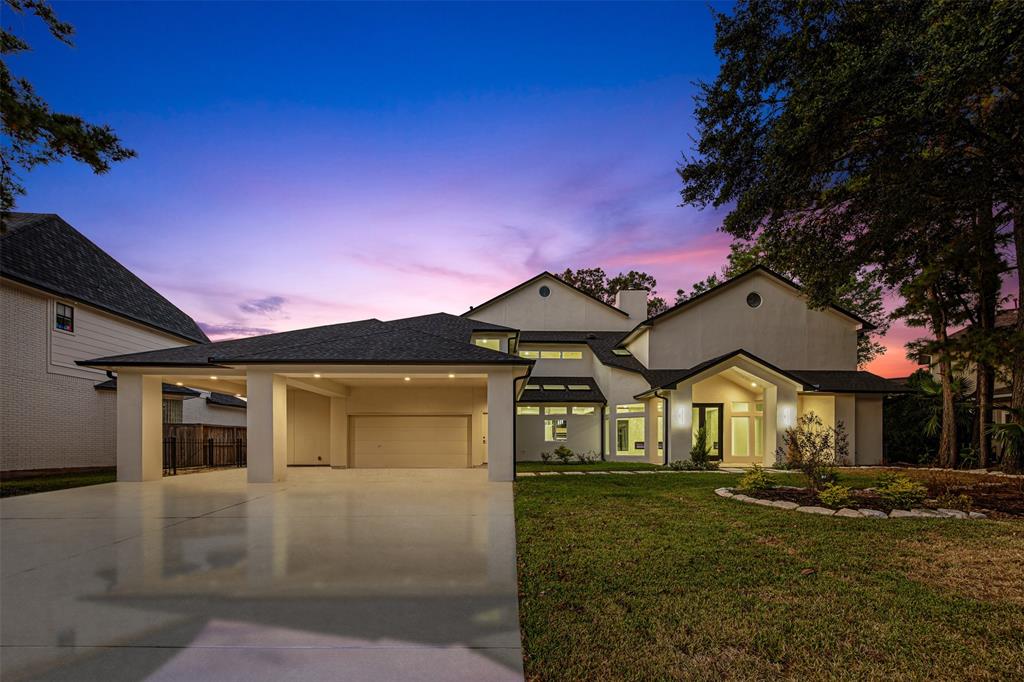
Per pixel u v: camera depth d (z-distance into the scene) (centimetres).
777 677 317
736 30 1091
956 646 355
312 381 1582
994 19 677
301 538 675
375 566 548
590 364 2562
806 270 1528
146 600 448
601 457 2281
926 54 809
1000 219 1449
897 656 342
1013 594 452
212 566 549
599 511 832
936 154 1011
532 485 1181
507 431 1275
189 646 358
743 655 344
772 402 1822
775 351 2145
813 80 945
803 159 1060
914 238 1506
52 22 1015
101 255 2145
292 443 1917
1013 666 329
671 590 463
